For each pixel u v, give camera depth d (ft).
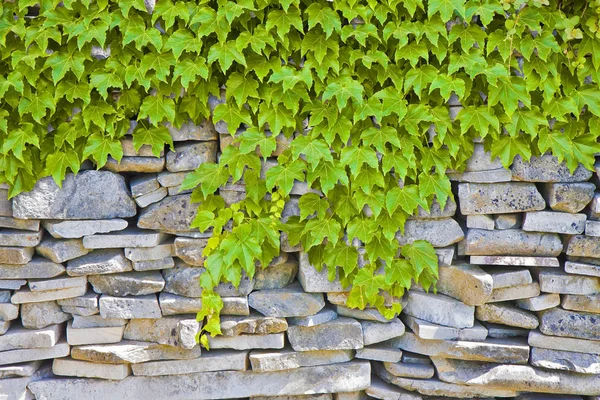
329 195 6.54
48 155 6.22
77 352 6.69
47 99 6.10
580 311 6.73
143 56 6.08
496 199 6.60
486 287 6.57
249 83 6.18
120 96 6.21
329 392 6.98
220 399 7.09
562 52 6.25
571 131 6.48
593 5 6.01
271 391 6.94
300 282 6.97
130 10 6.03
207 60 6.08
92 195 6.40
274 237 6.42
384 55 6.16
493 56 6.33
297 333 6.81
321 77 6.16
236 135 6.50
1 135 6.19
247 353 6.90
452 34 6.18
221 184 6.40
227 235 6.49
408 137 6.42
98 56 6.15
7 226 6.42
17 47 6.07
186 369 6.82
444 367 6.95
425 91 6.34
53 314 6.70
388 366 7.06
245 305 6.71
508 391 6.97
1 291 6.60
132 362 6.72
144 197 6.50
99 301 6.61
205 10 5.98
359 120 6.42
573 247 6.62
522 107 6.40
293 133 6.54
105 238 6.49
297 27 5.99
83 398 6.77
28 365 6.70
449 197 6.64
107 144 6.24
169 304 6.64
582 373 6.77
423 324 6.83
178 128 6.37
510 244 6.69
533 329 6.86
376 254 6.61
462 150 6.51
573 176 6.53
